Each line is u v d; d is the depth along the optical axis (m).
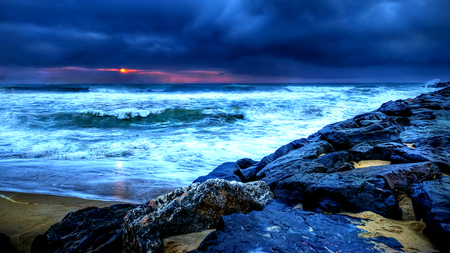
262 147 8.28
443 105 7.56
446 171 3.29
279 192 3.60
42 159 7.03
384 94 25.62
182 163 6.65
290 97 23.50
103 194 4.59
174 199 2.66
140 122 14.15
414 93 26.30
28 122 13.06
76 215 3.13
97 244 2.63
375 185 2.86
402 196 2.89
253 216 2.46
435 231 1.98
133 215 2.71
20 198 4.39
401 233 2.20
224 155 7.37
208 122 14.00
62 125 13.12
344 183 3.03
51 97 23.22
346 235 2.14
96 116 14.73
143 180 5.33
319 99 21.70
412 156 3.68
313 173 3.68
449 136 4.25
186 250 2.17
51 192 4.66
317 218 2.45
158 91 36.09
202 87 41.56
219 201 2.63
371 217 2.51
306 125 12.48
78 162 6.71
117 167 6.26
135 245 2.28
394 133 4.83
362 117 6.54
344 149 4.83
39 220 3.61
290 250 1.91
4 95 23.69
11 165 6.39
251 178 4.73
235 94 28.92
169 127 12.87
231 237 2.08
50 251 2.59
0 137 9.83
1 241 2.88
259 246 1.96
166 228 2.40
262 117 15.11
